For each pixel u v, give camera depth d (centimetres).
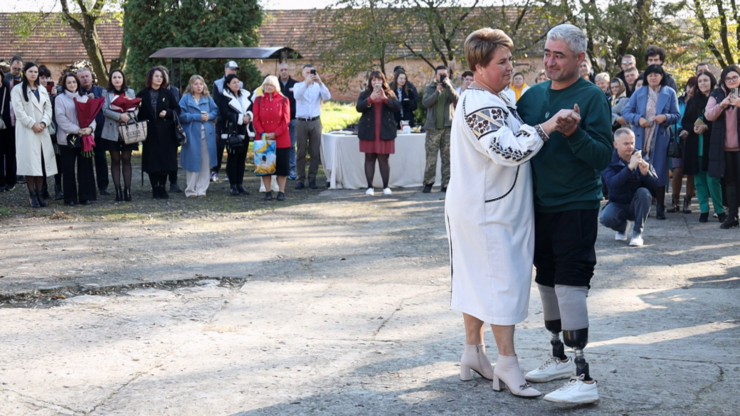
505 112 332
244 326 486
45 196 1055
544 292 368
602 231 829
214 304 540
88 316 501
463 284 350
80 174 1002
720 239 775
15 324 478
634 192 745
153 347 438
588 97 333
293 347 440
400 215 946
